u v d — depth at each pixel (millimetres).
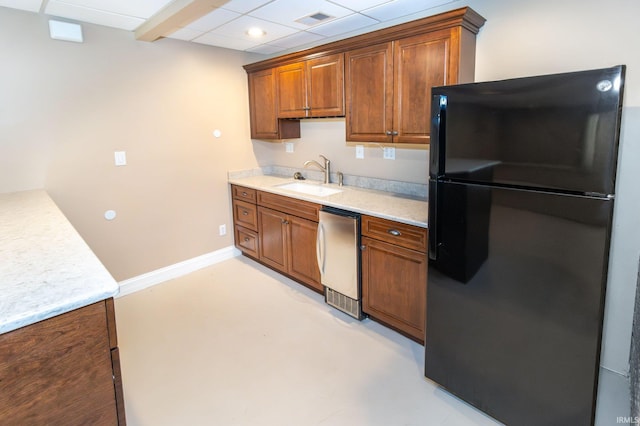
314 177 3795
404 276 2361
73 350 1112
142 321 2754
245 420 1838
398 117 2527
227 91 3766
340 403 1938
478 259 1671
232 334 2578
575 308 1435
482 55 2346
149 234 3398
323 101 3062
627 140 1881
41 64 2654
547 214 1441
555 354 1515
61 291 1131
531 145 1444
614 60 1889
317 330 2615
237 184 3789
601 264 1354
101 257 3139
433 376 1982
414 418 1824
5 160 2605
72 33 2732
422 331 2326
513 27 2203
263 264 3836
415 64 2375
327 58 2951
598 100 1270
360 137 2807
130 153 3184
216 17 2719
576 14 1974
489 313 1680
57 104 2760
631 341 1974
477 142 1592
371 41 2586
